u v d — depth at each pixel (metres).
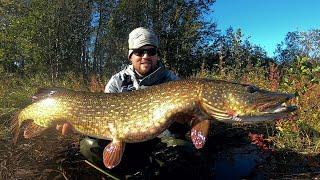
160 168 1.21
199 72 2.97
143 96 1.03
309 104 1.53
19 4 7.54
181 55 8.12
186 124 1.11
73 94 1.11
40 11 7.44
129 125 1.03
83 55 8.33
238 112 0.96
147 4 8.71
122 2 8.67
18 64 7.04
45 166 1.26
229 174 1.23
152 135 1.02
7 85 2.47
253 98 0.95
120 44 8.99
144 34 1.25
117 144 1.04
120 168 1.21
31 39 7.23
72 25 8.04
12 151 1.30
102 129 1.06
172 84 1.01
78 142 1.37
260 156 1.36
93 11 8.73
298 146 1.36
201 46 8.32
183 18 8.48
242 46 3.41
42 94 1.16
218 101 0.97
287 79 1.92
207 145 1.45
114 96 1.07
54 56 7.49
